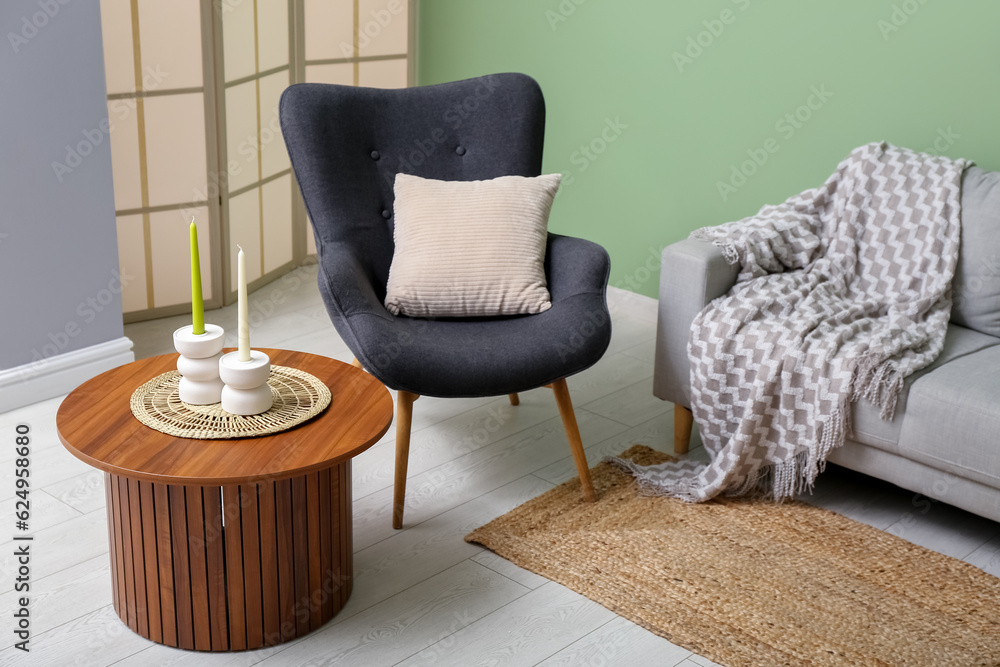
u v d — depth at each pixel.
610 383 3.13
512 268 2.46
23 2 2.52
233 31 3.49
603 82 3.57
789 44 3.10
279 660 1.83
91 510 2.29
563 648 1.90
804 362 2.31
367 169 2.63
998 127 2.77
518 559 2.17
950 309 2.56
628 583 2.10
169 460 1.67
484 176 2.69
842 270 2.69
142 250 3.45
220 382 1.88
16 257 2.68
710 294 2.53
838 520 2.36
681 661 1.88
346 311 2.24
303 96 2.55
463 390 2.19
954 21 2.77
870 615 2.02
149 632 1.86
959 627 1.99
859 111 3.02
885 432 2.24
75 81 2.68
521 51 3.78
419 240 2.48
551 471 2.58
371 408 1.91
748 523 2.35
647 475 2.52
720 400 2.45
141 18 3.21
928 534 2.34
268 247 3.94
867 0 2.91
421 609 2.00
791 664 1.87
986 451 2.10
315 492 1.83
